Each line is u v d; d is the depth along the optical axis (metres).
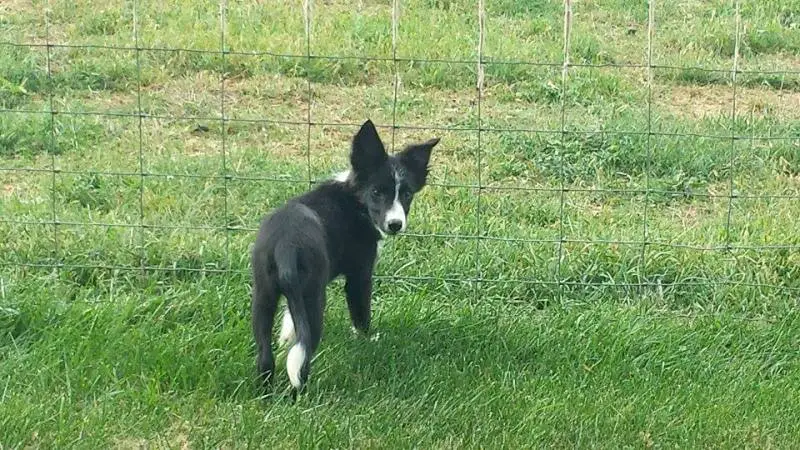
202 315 3.97
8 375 3.74
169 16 5.73
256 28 5.62
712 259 4.25
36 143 4.77
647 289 4.18
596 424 3.69
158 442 3.61
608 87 5.35
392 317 3.98
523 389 3.78
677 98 5.37
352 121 5.04
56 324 3.89
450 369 3.84
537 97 5.27
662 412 3.74
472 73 5.38
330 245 3.83
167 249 4.18
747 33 5.83
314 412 3.67
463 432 3.66
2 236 4.21
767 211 4.54
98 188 4.52
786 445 3.71
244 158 4.70
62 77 5.16
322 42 5.51
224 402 3.71
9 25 5.59
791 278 4.22
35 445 3.57
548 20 5.95
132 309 3.95
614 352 3.92
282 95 5.21
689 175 4.77
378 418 3.67
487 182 4.69
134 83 5.20
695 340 3.99
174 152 4.76
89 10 5.75
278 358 3.83
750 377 3.89
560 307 4.09
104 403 3.67
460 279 4.15
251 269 3.82
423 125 5.02
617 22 6.03
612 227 4.43
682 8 6.17
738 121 5.07
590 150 4.86
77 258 4.14
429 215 4.41
